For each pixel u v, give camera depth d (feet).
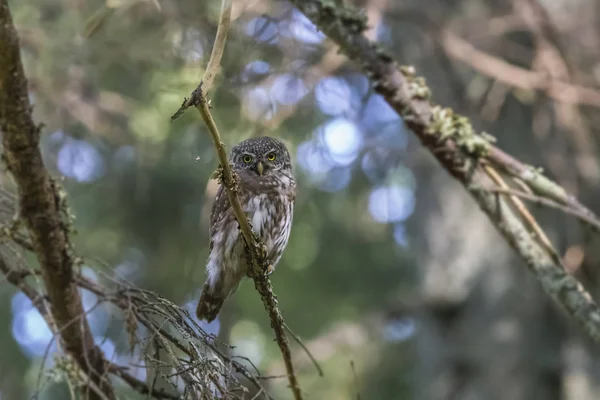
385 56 26.50
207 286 26.78
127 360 21.80
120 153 47.60
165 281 47.91
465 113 41.47
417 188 45.83
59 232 20.26
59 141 41.65
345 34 26.35
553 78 33.14
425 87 26.45
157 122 34.99
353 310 58.80
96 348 21.79
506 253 42.39
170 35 33.32
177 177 46.42
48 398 37.40
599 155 39.96
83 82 39.14
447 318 42.96
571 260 33.22
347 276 55.06
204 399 17.74
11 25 17.63
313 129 38.75
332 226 53.01
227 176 18.01
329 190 51.08
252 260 19.63
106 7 28.25
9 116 18.43
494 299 42.01
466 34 40.34
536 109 39.83
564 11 41.91
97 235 48.11
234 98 31.48
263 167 27.43
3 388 47.55
